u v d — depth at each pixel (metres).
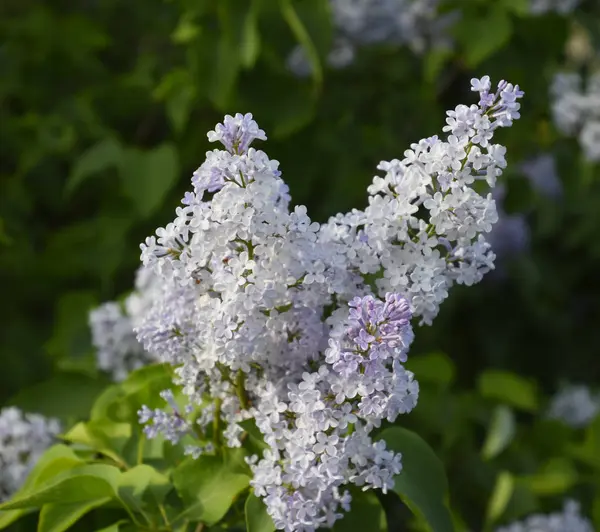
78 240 1.69
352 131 1.70
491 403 1.53
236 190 0.83
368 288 0.88
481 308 1.92
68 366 1.25
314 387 0.84
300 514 0.86
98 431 1.00
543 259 1.92
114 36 2.06
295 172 1.68
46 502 0.94
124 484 0.94
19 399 1.23
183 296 0.90
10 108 1.90
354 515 0.92
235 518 0.95
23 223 1.77
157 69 1.85
